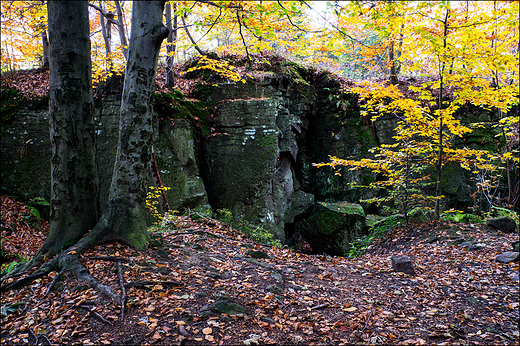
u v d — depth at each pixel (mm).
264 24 6406
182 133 10625
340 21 6898
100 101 10602
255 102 11414
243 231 9797
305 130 13305
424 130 8445
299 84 12969
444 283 5016
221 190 11156
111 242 4797
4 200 9852
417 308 4133
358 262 6418
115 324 3199
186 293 3879
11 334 3105
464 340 3363
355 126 12797
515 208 11188
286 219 11500
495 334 3484
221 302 3635
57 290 3770
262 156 11102
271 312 3664
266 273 4867
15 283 3867
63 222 4730
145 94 4852
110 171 10023
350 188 12250
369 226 10484
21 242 8383
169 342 2969
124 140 4902
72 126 4703
